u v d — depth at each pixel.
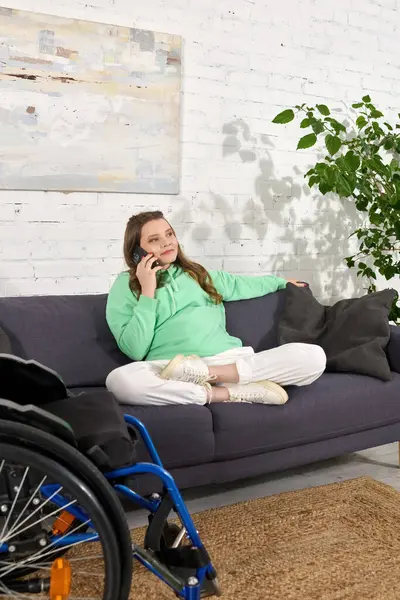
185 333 2.51
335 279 3.71
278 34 3.33
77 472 1.39
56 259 2.90
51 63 2.76
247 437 2.21
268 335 2.84
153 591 1.76
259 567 1.89
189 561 1.52
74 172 2.87
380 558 1.95
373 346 2.62
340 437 2.47
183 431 2.11
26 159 2.76
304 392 2.38
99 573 1.82
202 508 2.29
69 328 2.50
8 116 2.71
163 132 3.04
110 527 1.37
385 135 3.42
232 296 2.83
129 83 2.94
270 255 3.46
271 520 2.17
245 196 3.34
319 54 3.47
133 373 2.20
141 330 2.40
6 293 2.81
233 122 3.26
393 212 3.28
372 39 3.64
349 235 3.73
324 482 2.53
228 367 2.34
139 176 3.01
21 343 2.41
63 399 1.76
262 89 3.32
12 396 1.62
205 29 3.12
